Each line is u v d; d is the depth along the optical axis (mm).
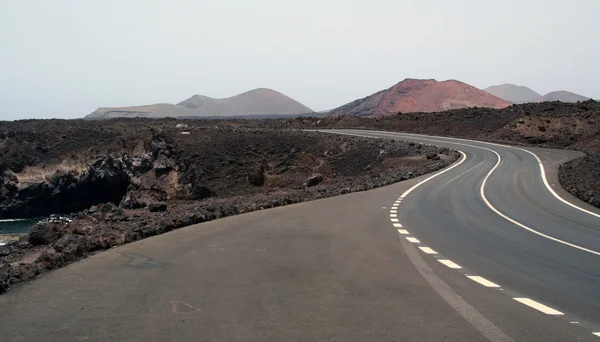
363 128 74625
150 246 10023
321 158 53969
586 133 50906
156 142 62094
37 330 5086
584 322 5562
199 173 55000
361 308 5934
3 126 81562
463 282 7398
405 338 4914
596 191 19891
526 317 5707
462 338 4941
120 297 6332
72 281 7176
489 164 33719
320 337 4914
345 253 9422
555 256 9648
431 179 27172
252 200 19203
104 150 67375
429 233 12180
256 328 5168
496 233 12430
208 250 9594
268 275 7602
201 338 4855
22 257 9242
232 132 65438
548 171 29000
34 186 67188
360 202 18516
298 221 13680
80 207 68375
